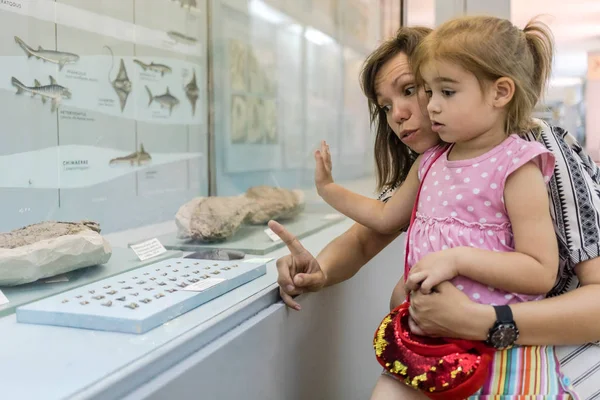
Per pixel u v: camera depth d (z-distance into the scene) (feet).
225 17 5.84
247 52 6.24
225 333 2.36
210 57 5.61
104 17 4.05
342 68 8.29
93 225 3.50
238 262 3.41
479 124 2.61
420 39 3.19
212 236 4.12
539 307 2.48
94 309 2.25
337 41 8.14
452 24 2.72
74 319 2.20
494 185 2.58
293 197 5.90
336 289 3.74
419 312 2.55
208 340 2.23
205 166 5.55
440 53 2.59
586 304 2.51
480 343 2.50
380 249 3.79
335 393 3.77
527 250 2.48
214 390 2.15
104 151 4.02
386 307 5.11
